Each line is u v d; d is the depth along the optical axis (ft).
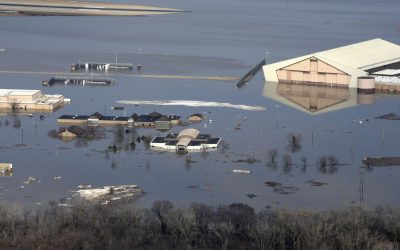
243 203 382.01
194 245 317.83
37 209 364.99
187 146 476.95
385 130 526.16
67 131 502.38
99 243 315.78
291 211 352.69
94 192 397.80
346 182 420.36
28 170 433.89
